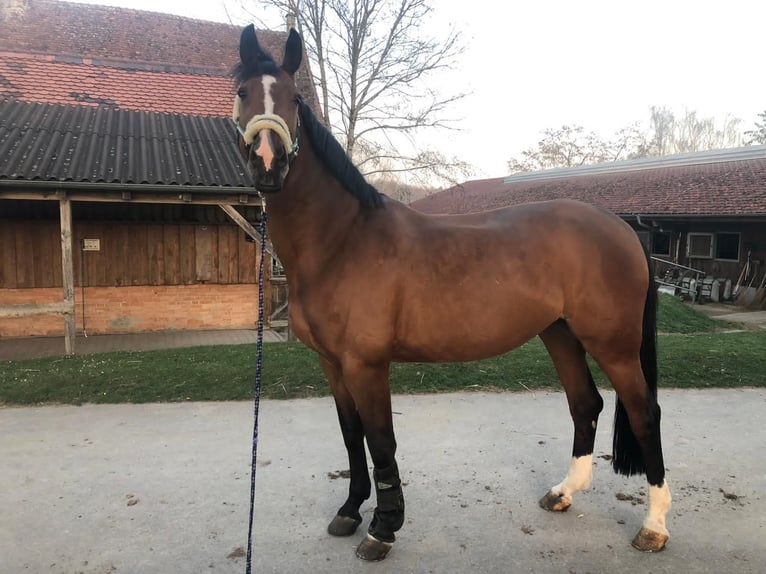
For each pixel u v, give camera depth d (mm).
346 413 2695
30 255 8953
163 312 9742
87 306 9297
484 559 2512
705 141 49844
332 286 2355
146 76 11391
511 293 2463
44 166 6988
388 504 2490
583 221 2635
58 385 5238
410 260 2393
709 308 12828
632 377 2629
